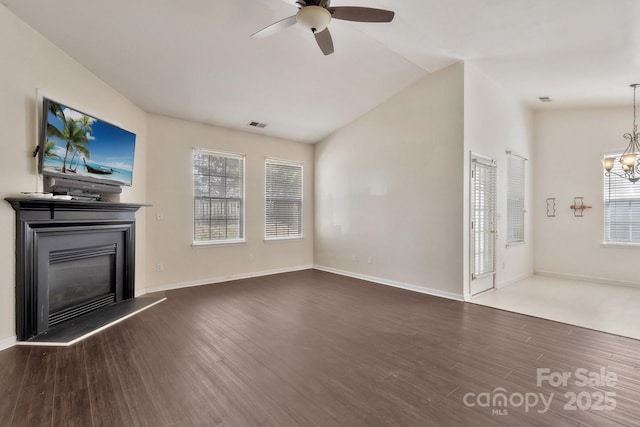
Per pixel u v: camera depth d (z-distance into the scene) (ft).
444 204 13.74
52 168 9.66
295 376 7.22
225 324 10.62
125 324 10.59
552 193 18.58
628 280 16.15
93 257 11.70
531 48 11.19
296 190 20.57
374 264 17.04
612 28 9.35
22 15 8.89
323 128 18.86
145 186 14.79
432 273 14.30
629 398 6.34
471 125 13.46
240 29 10.19
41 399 6.28
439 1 8.77
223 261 17.24
